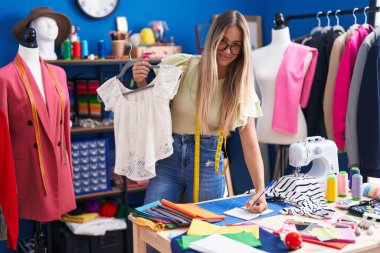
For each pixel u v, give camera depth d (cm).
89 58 389
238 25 230
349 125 341
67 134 331
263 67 371
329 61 360
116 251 392
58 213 320
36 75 318
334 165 265
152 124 239
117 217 397
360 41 350
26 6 395
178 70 233
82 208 397
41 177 312
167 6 445
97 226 380
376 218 218
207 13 462
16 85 305
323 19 419
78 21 414
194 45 460
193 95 244
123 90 247
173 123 253
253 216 225
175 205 225
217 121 248
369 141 330
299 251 185
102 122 396
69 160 333
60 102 323
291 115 359
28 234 410
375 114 327
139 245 229
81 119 404
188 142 251
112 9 420
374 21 378
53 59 375
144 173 245
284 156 389
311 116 369
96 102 401
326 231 201
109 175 400
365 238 199
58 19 377
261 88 374
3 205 278
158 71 238
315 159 270
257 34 471
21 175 309
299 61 358
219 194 259
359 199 251
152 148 239
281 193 246
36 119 309
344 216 227
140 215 225
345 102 348
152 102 238
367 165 334
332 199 249
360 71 336
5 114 294
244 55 236
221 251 180
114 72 429
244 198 253
